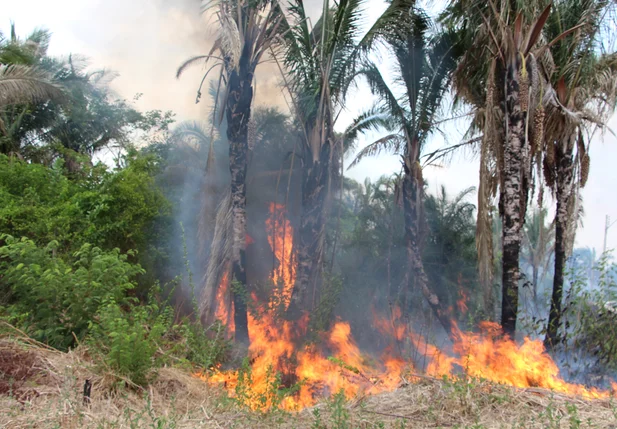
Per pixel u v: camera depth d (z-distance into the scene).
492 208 12.63
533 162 12.76
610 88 12.77
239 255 12.66
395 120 14.70
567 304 9.88
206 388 7.37
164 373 7.62
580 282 9.56
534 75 11.41
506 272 11.51
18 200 12.44
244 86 12.86
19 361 7.02
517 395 6.41
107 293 8.68
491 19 12.05
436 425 5.88
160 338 8.95
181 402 6.83
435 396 6.51
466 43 13.01
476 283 17.53
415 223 14.45
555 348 9.70
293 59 13.27
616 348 8.94
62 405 6.00
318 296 12.23
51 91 15.88
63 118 22.23
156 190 15.17
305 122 13.12
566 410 6.08
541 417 5.70
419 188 14.55
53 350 7.87
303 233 12.70
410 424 5.95
